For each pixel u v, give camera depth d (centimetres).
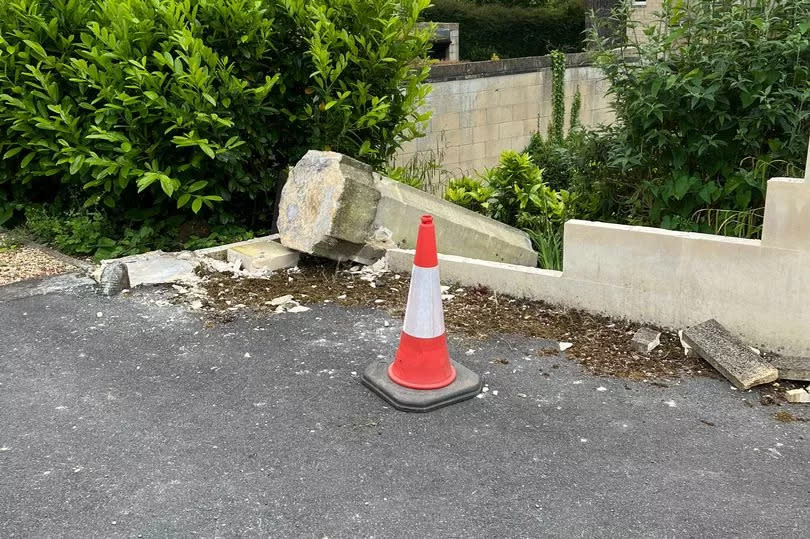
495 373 419
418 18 732
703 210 532
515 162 757
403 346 394
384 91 698
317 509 301
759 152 516
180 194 610
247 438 352
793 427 364
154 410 378
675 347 445
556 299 500
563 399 391
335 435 355
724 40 516
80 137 634
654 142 538
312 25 631
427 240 383
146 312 502
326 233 541
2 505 303
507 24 2314
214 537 284
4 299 526
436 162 1142
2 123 654
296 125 695
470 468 329
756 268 419
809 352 414
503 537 285
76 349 448
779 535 286
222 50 638
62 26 659
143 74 565
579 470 328
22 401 388
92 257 623
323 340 459
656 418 372
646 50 548
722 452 343
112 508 301
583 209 689
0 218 704
